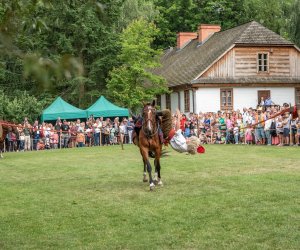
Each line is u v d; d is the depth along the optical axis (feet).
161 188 45.60
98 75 149.48
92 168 64.69
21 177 58.18
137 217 34.12
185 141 51.47
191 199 39.47
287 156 72.95
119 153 89.56
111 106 128.16
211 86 145.28
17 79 143.23
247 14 219.82
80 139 117.08
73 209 37.78
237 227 30.58
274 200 38.11
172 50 213.87
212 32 181.37
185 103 155.53
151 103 46.88
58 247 27.94
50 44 137.80
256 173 53.98
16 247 28.14
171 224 31.91
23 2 12.51
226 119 111.86
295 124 94.07
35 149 112.57
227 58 146.51
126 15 168.14
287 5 212.84
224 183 47.11
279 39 148.66
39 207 39.06
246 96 147.02
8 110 121.80
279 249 25.98
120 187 47.39
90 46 145.79
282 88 148.36
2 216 36.17
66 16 137.18
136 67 138.92
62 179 54.80
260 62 148.36
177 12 226.17
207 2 224.12
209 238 28.45
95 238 29.50
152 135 45.11
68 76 9.89
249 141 106.01
